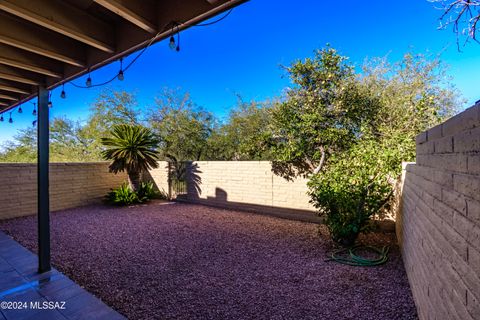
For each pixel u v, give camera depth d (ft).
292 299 8.42
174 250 13.10
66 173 24.11
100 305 8.10
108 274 10.32
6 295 8.71
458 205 4.38
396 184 14.16
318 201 14.75
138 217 20.58
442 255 5.22
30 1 6.66
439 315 5.34
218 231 16.56
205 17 6.75
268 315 7.55
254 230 16.78
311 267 10.96
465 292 4.02
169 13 7.19
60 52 9.03
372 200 13.41
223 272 10.49
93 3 7.57
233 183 23.52
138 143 25.34
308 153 18.83
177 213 22.03
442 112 20.54
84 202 25.35
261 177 21.65
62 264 11.32
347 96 17.90
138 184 26.96
